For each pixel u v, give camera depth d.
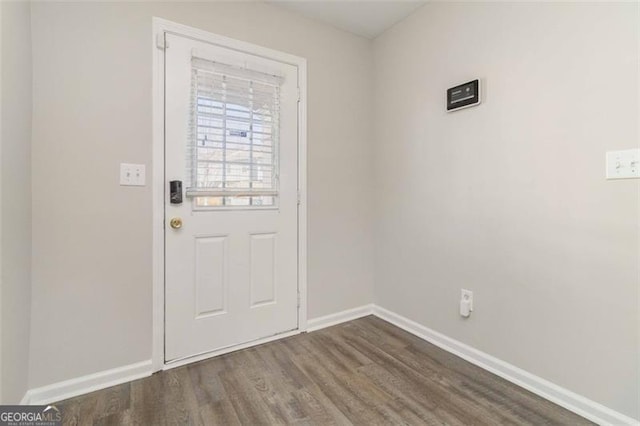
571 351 1.49
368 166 2.71
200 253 1.96
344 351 2.07
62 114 1.57
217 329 2.02
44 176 1.53
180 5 1.87
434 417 1.44
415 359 1.97
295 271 2.34
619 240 1.33
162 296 1.84
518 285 1.70
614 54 1.33
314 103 2.39
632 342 1.31
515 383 1.70
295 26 2.29
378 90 2.65
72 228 1.60
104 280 1.68
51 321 1.55
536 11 1.58
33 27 1.50
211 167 1.97
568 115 1.48
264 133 2.17
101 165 1.66
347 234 2.60
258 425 1.39
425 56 2.21
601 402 1.40
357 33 2.59
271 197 2.23
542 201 1.59
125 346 1.74
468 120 1.94
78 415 1.45
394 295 2.53
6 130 1.26
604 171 1.37
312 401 1.56
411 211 2.36
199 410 1.49
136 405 1.53
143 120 1.77
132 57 1.73
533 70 1.60
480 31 1.85
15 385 1.36
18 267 1.38
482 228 1.87
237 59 2.05
